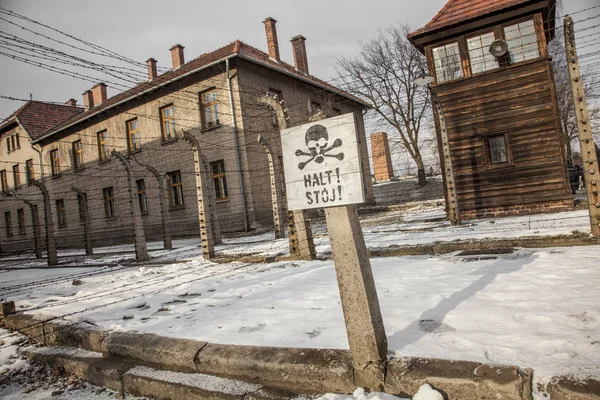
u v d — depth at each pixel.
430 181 27.27
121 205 21.95
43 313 5.46
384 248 7.46
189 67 18.78
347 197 2.68
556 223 8.14
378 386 2.64
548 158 11.08
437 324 3.28
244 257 8.58
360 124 25.36
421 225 11.40
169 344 3.69
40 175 26.72
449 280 4.73
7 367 4.36
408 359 2.68
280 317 4.07
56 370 4.16
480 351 2.68
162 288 6.61
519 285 4.18
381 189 28.42
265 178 17.73
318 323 3.72
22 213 28.73
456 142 12.22
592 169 6.14
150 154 20.36
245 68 17.50
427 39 12.48
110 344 4.04
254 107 17.67
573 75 6.32
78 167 24.41
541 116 11.16
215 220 13.94
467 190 12.10
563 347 2.60
